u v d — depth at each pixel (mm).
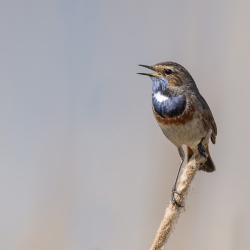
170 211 7914
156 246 7551
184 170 8508
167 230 7688
